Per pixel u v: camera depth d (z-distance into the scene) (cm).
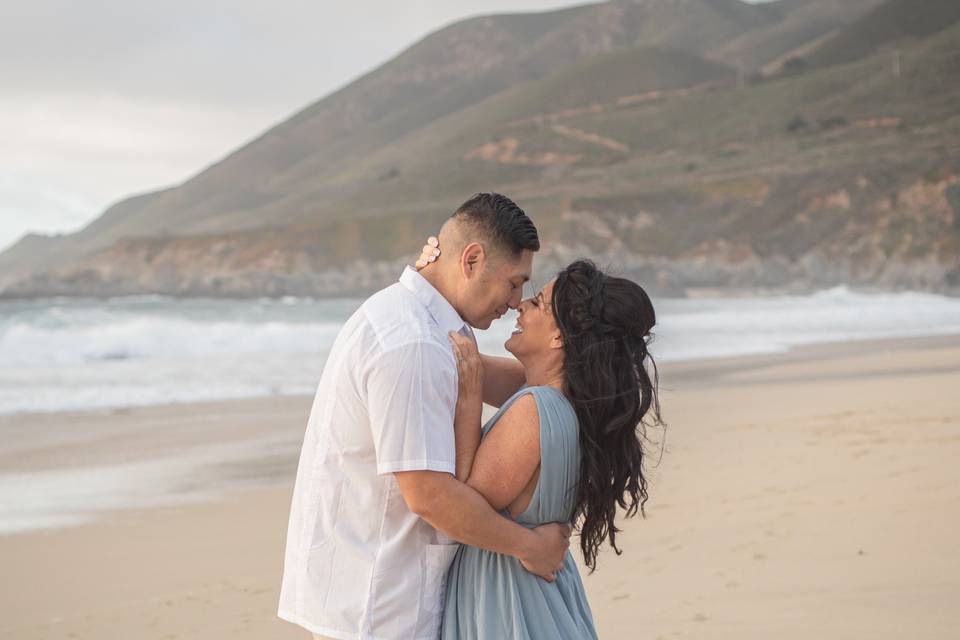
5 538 604
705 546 487
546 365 252
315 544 236
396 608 233
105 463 859
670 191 12231
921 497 536
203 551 565
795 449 731
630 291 245
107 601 476
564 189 14112
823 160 12762
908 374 1376
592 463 241
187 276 14800
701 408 1065
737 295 10388
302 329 2267
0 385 1419
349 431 232
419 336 227
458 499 225
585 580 452
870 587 402
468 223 239
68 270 15638
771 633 362
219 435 1006
